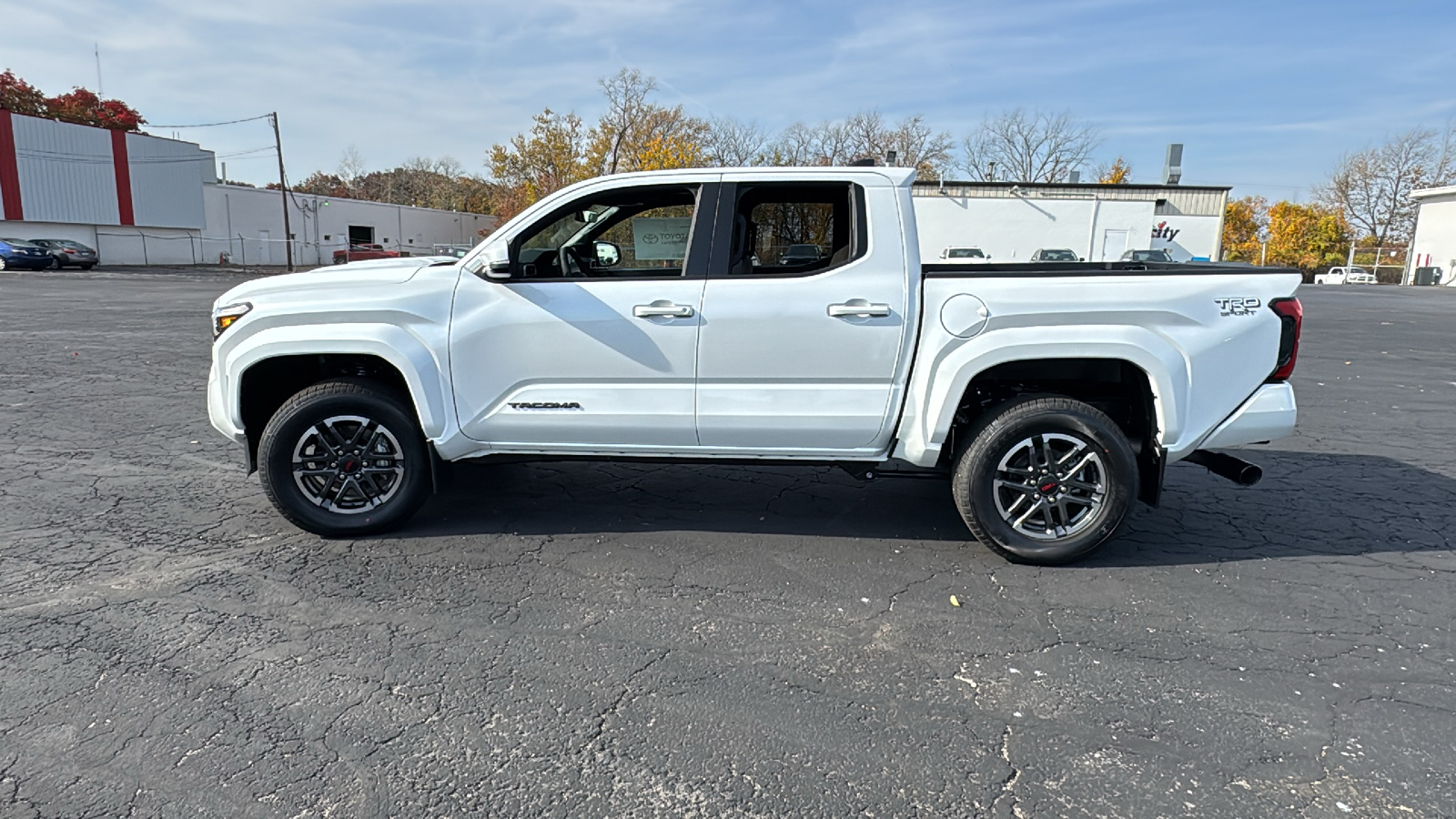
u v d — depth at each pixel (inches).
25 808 90.3
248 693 114.3
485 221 2706.7
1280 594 153.0
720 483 220.5
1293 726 110.0
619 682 119.4
